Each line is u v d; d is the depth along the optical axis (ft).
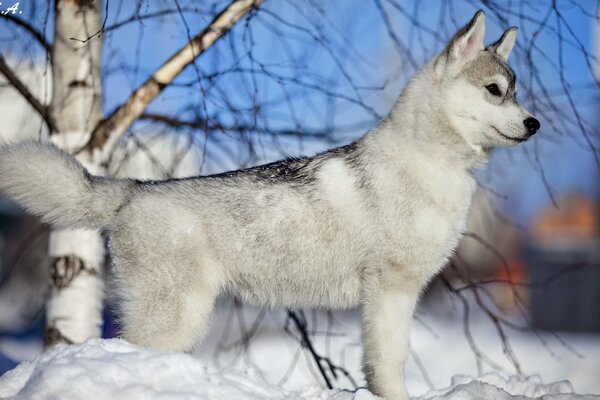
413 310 16.98
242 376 14.78
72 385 12.83
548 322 67.36
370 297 16.79
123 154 24.26
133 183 17.03
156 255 16.12
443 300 36.22
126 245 16.35
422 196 16.75
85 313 20.58
